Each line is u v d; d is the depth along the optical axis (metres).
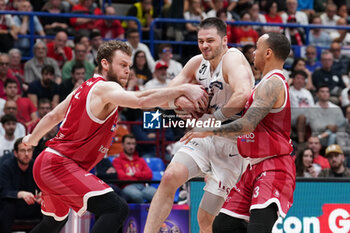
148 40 17.20
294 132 10.33
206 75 7.16
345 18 20.17
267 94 6.36
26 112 13.01
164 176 6.85
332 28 17.95
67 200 6.70
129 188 8.97
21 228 9.13
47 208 7.07
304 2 20.44
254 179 6.70
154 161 9.39
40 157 6.85
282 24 17.53
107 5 19.11
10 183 9.02
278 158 6.58
